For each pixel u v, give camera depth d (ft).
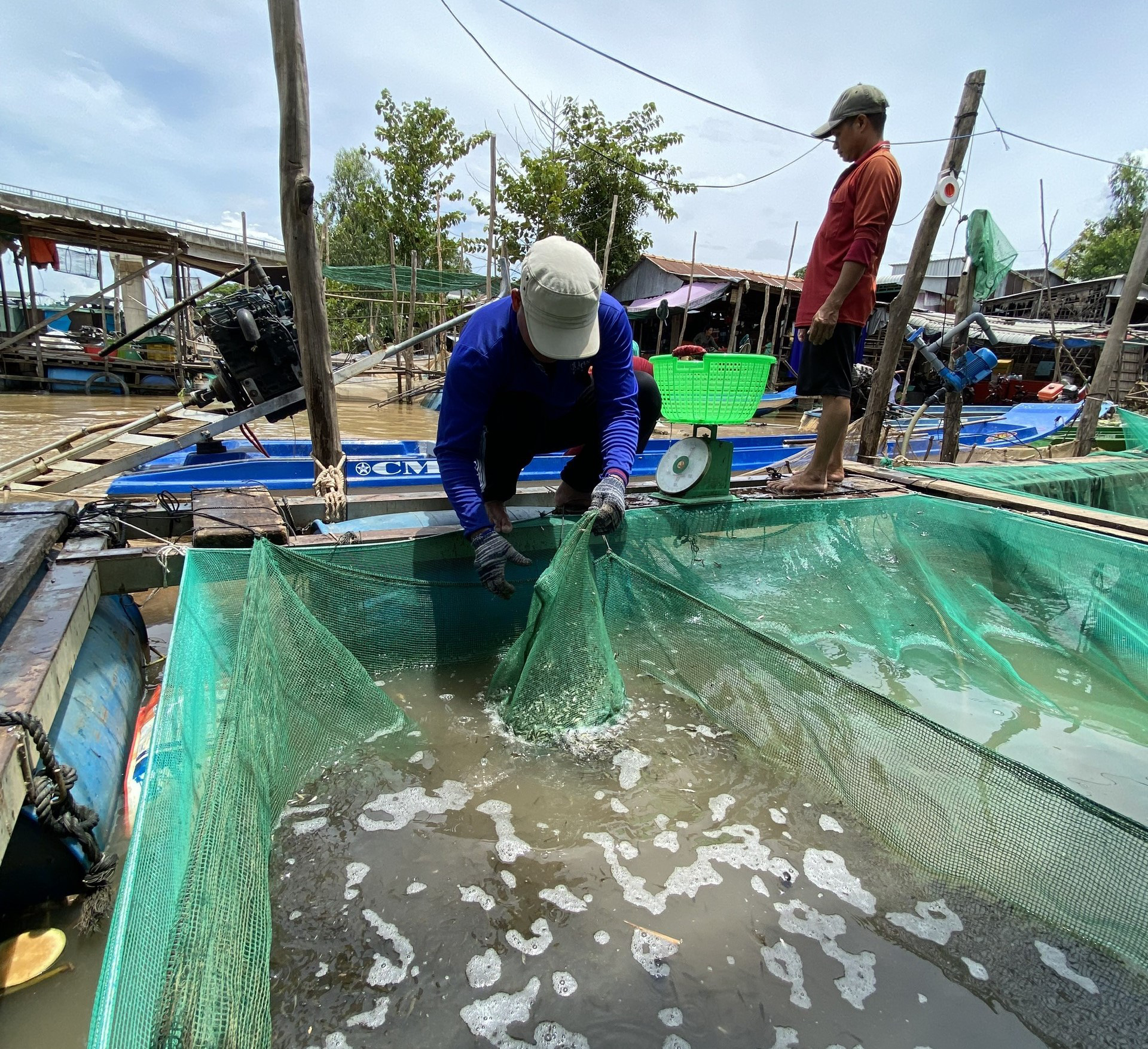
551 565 6.77
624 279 52.08
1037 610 9.50
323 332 11.27
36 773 4.51
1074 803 4.23
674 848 5.16
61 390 42.19
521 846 5.13
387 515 10.63
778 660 6.08
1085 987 4.03
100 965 4.48
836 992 4.06
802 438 22.75
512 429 8.14
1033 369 55.93
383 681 7.49
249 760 4.33
